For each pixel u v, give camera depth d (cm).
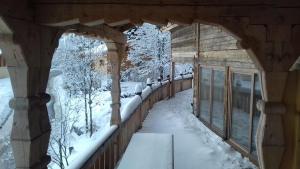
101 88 1902
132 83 2483
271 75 364
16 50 312
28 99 325
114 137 662
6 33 302
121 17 354
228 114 826
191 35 1199
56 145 1443
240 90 754
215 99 961
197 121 1122
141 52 2422
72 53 1708
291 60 362
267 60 362
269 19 357
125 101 2091
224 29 360
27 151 328
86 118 1653
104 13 354
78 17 352
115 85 709
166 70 2531
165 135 725
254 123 675
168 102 1652
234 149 771
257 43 359
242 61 720
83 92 1720
